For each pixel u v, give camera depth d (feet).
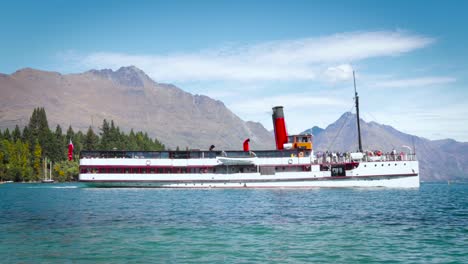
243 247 89.86
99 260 78.84
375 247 89.61
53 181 595.47
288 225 119.14
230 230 110.73
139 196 225.56
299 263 77.15
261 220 129.59
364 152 293.84
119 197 220.02
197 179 276.41
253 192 253.24
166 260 79.10
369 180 279.49
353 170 278.46
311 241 96.02
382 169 278.26
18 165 584.81
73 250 86.58
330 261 78.43
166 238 99.55
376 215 142.20
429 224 121.29
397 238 99.25
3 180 582.76
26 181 592.19
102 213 147.64
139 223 122.83
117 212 150.61
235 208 163.53
